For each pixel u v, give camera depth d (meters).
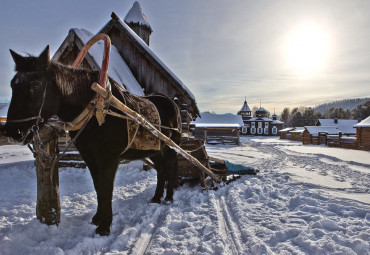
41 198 2.97
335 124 52.84
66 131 2.82
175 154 4.25
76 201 4.35
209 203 4.15
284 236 2.89
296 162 11.40
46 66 2.20
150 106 3.58
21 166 7.10
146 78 8.80
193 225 3.22
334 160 12.49
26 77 2.08
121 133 2.88
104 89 2.45
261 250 2.50
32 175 6.51
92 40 2.81
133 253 2.50
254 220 3.40
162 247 2.65
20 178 6.21
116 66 7.76
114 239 2.83
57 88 2.35
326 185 5.89
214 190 5.00
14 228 2.94
